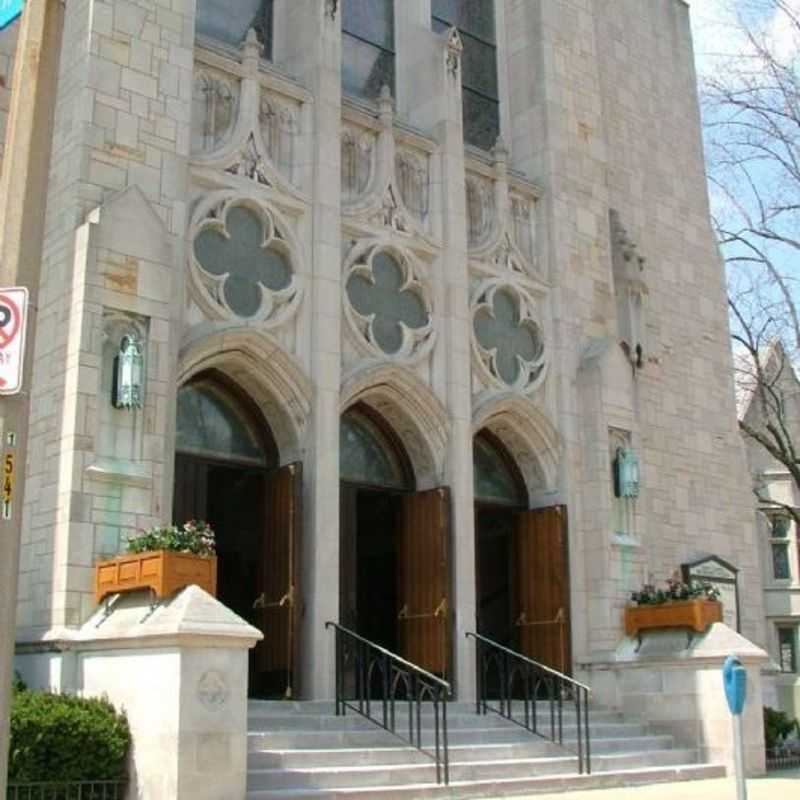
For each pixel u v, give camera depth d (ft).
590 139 71.77
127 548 41.96
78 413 43.19
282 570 50.70
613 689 59.31
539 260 67.05
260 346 51.70
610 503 63.67
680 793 44.37
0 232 23.85
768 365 83.46
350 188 58.59
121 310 45.44
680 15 86.53
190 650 36.14
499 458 65.00
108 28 48.93
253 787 38.01
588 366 65.57
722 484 76.84
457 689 55.26
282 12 60.85
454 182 61.72
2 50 47.78
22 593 43.65
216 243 52.01
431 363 59.41
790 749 63.10
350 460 58.39
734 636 56.54
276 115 55.98
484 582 64.23
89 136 47.19
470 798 41.60
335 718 46.37
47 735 34.86
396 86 66.49
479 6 73.10
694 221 81.51
